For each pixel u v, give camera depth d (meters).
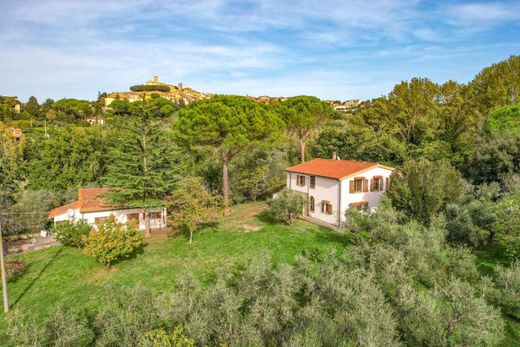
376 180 30.58
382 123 55.44
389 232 18.17
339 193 29.09
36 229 34.12
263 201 43.78
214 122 31.52
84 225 27.69
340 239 25.16
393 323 12.12
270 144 35.81
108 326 11.71
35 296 18.91
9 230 32.56
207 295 13.31
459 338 11.70
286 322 13.08
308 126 45.56
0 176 39.75
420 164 24.67
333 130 53.00
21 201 36.34
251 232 28.17
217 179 43.91
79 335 11.22
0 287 20.28
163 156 27.97
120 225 23.03
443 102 59.16
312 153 53.75
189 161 41.81
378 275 15.98
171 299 13.85
